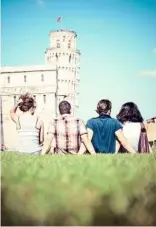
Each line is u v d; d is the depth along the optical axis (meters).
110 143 4.39
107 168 2.31
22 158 3.20
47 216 1.77
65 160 2.85
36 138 4.42
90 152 4.38
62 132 4.39
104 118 4.52
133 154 3.52
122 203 1.81
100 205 1.80
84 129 4.41
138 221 1.82
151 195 2.04
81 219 1.77
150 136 4.64
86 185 1.92
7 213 1.80
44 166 2.49
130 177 2.11
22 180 2.08
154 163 2.79
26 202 1.82
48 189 1.88
